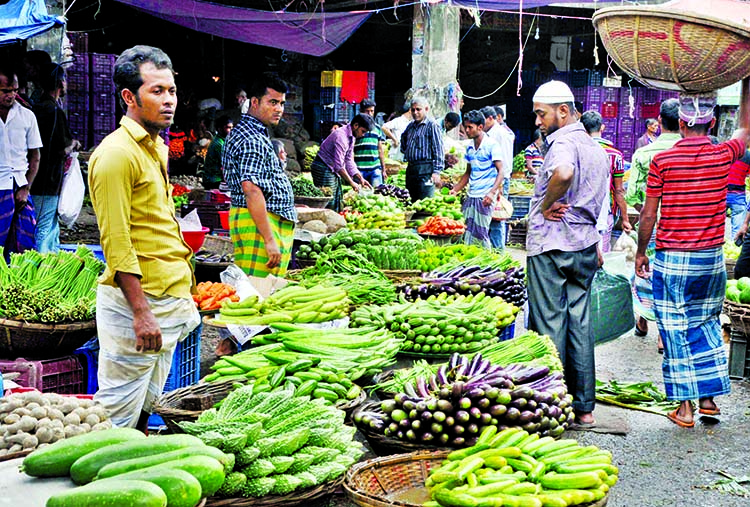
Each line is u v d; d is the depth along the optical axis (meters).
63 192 8.04
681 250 5.71
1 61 6.90
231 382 4.36
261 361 4.50
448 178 13.14
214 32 13.54
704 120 5.65
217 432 3.21
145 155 3.91
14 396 3.46
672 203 5.73
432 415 3.80
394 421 3.89
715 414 5.86
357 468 3.45
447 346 5.29
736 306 6.83
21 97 7.73
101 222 3.76
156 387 4.22
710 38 4.67
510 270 7.01
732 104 15.34
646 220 5.89
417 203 10.70
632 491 4.70
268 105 5.77
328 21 12.65
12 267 5.09
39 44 9.80
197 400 4.00
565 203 5.59
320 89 19.25
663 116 8.03
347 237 7.45
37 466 2.80
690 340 5.80
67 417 3.40
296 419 3.52
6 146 7.02
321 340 4.70
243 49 20.94
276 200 5.88
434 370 4.55
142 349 3.85
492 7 13.07
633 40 4.86
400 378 4.48
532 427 3.85
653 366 7.39
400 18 22.02
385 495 3.47
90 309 4.94
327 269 6.87
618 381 6.90
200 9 11.90
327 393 4.26
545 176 5.60
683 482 4.84
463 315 5.42
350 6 18.45
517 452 3.44
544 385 4.23
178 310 4.08
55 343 4.82
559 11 21.08
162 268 3.99
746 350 6.99
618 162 8.59
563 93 5.60
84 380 5.04
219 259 7.14
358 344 4.75
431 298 5.94
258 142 5.77
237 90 15.03
